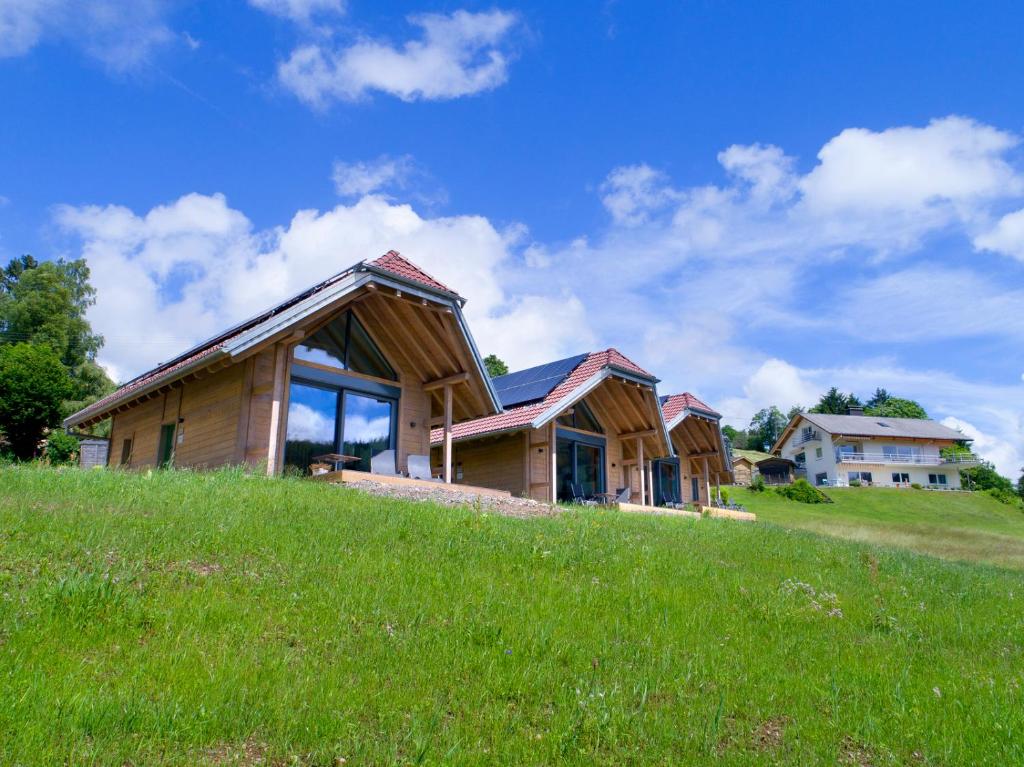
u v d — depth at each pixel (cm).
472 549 872
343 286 1561
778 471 7581
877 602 905
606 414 2600
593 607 702
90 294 6353
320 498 1090
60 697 407
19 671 430
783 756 446
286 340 1545
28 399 3116
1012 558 2333
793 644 671
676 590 802
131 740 379
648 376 2408
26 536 690
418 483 1566
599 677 532
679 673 558
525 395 2389
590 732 450
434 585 702
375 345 1867
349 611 603
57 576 589
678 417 2928
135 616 529
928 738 488
